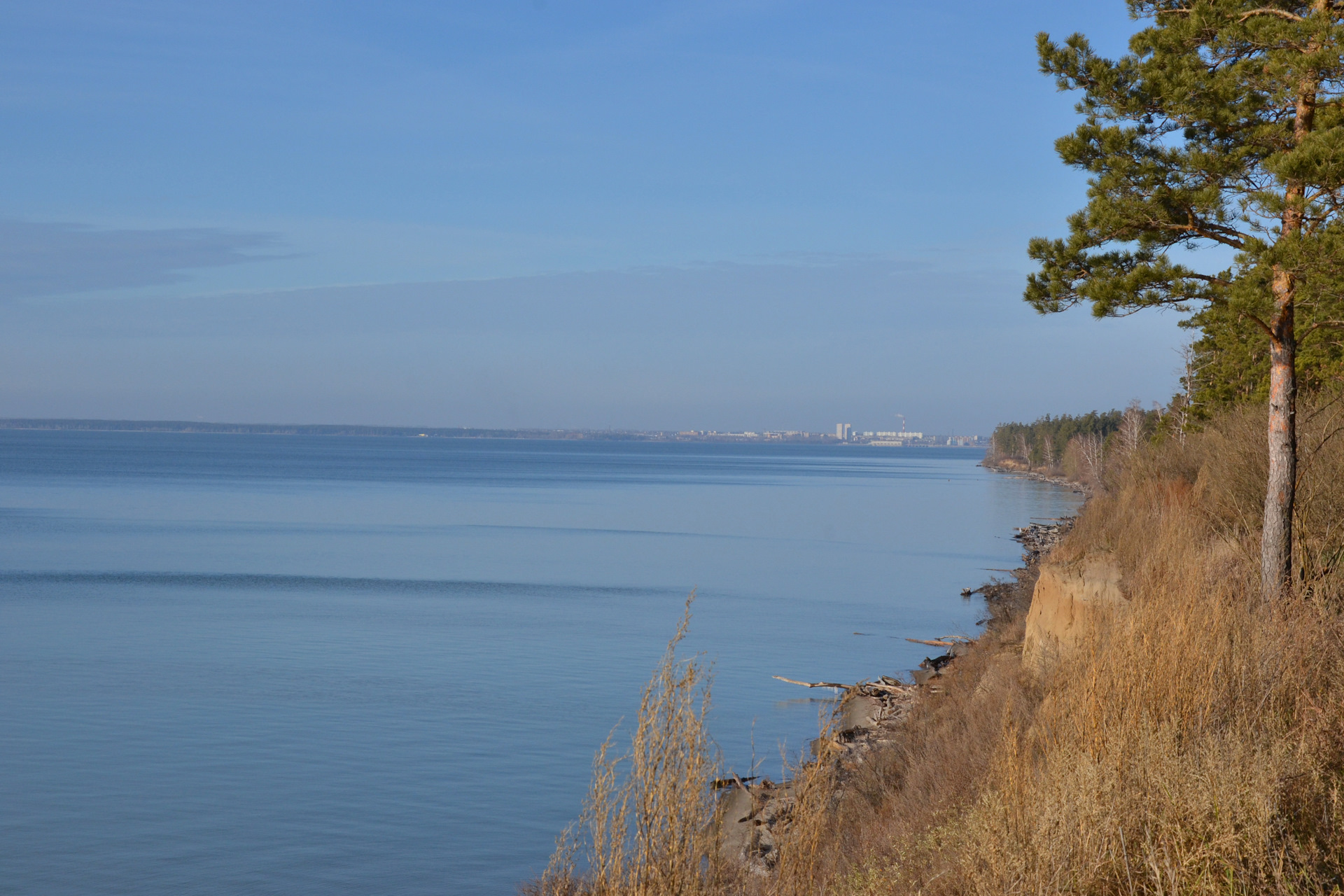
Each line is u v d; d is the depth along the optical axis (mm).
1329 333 11477
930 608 39062
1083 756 5809
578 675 27688
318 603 41906
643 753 5211
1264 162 10305
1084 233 11516
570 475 193375
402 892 13914
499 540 70938
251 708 24078
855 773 13406
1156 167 11062
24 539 68875
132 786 18422
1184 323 24484
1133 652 7090
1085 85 11586
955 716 13672
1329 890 4609
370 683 26719
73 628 35781
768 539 71625
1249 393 31422
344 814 16953
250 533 74250
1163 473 22750
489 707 24062
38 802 17594
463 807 17234
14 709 24078
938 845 7086
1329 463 13188
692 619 36719
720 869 5148
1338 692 6562
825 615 37250
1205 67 11195
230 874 14594
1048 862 5117
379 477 171875
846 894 6711
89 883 14289
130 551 62031
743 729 19766
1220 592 8336
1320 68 10188
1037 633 12898
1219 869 4734
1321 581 9617
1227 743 5676
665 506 108000
